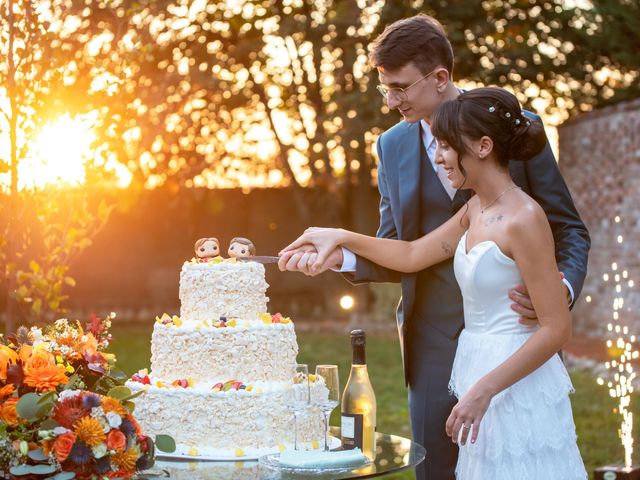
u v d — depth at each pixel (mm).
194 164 13844
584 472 3098
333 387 3164
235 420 3285
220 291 3570
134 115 6270
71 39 6027
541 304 2930
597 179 13211
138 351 12055
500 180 3064
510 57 14555
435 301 3639
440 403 3643
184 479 2846
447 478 3664
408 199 3662
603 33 14578
